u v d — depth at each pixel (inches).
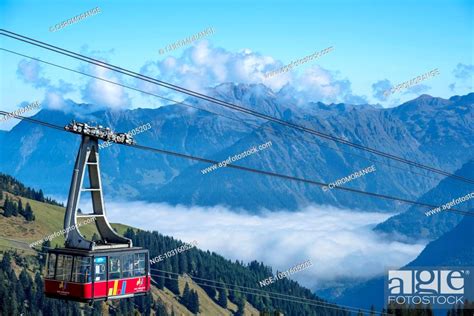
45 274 2279.8
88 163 2346.2
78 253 2239.2
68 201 2316.7
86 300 2215.8
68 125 2295.8
